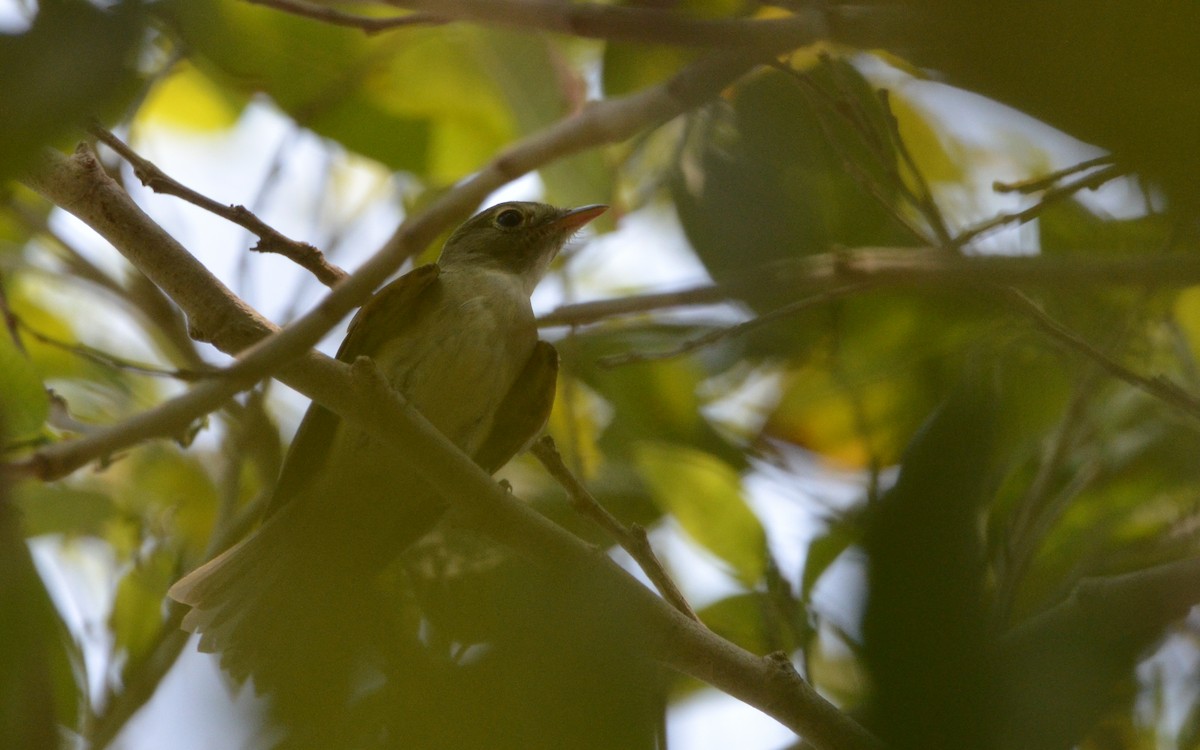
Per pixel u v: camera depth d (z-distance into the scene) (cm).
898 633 457
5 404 816
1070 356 992
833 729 712
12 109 451
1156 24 361
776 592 947
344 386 743
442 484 749
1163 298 1018
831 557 907
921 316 1073
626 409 1165
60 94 455
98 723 962
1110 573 974
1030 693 555
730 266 978
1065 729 564
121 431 626
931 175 1170
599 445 1178
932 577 459
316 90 1159
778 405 1127
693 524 1026
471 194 802
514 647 491
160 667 987
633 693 488
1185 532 969
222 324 738
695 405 1158
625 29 664
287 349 680
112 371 1325
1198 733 855
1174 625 858
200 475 1330
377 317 1011
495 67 1191
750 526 1018
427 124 1232
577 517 1080
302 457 922
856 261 868
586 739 475
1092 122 383
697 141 1023
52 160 750
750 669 718
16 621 512
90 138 833
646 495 1109
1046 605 921
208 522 1305
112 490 1288
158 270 745
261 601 852
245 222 847
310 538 905
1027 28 379
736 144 995
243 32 1092
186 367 1243
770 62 834
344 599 674
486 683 479
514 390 1025
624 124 834
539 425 1016
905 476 471
